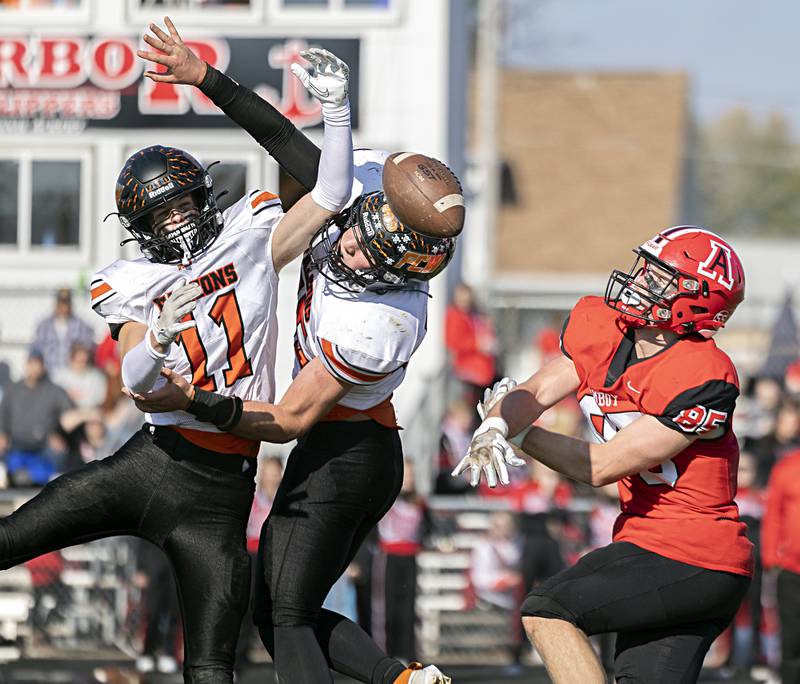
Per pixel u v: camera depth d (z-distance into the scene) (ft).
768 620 111.55
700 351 48.39
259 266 48.16
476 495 126.41
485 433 48.16
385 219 46.06
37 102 139.33
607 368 49.26
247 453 48.78
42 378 119.14
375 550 109.29
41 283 139.44
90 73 139.03
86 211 139.23
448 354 137.69
